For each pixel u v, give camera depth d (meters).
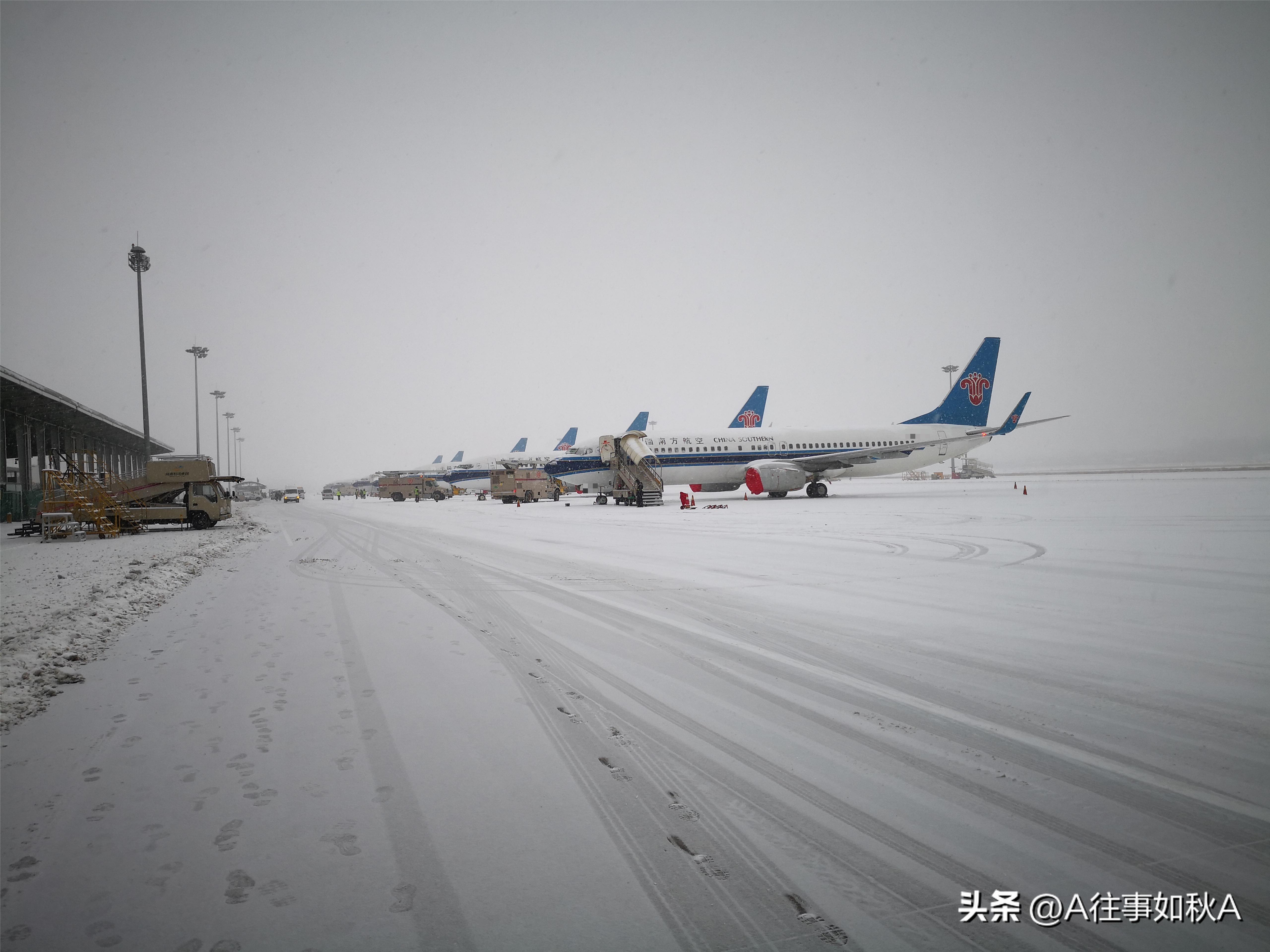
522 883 3.52
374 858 3.77
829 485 80.00
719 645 8.54
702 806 4.34
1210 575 13.43
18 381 33.91
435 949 2.99
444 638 9.13
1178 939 3.05
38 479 45.22
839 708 6.13
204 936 3.11
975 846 3.84
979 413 58.31
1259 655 7.78
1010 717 5.87
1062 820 4.12
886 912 3.24
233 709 6.33
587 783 4.68
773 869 3.62
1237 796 4.40
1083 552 17.14
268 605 11.87
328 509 68.56
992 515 31.06
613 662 7.83
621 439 51.56
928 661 7.68
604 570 16.03
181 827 4.12
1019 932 3.08
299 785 4.70
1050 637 8.73
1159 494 46.25
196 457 34.66
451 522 38.41
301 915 3.26
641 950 2.97
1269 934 3.09
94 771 4.96
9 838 4.00
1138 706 6.12
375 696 6.66
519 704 6.36
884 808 4.28
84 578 15.64
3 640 8.99
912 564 15.86
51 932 3.14
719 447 53.06
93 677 7.45
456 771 4.90
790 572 14.96
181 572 16.22
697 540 22.97
